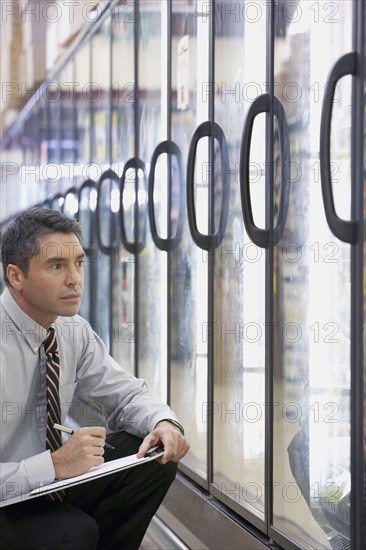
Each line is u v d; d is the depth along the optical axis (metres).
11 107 9.21
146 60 4.30
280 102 2.66
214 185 3.29
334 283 2.34
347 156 2.23
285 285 2.67
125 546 2.72
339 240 2.30
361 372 2.18
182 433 2.67
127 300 4.80
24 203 8.98
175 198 3.85
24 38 6.47
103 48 5.28
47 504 2.49
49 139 7.34
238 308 3.08
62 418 2.73
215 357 3.32
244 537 2.98
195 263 3.58
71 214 6.37
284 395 2.70
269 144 2.75
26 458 2.56
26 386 2.55
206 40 3.36
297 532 2.64
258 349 2.90
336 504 2.40
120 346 4.99
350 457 2.27
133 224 4.64
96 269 5.61
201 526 3.38
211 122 3.29
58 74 6.91
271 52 2.70
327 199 2.19
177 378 3.84
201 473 3.54
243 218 2.90
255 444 2.95
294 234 2.60
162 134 4.04
